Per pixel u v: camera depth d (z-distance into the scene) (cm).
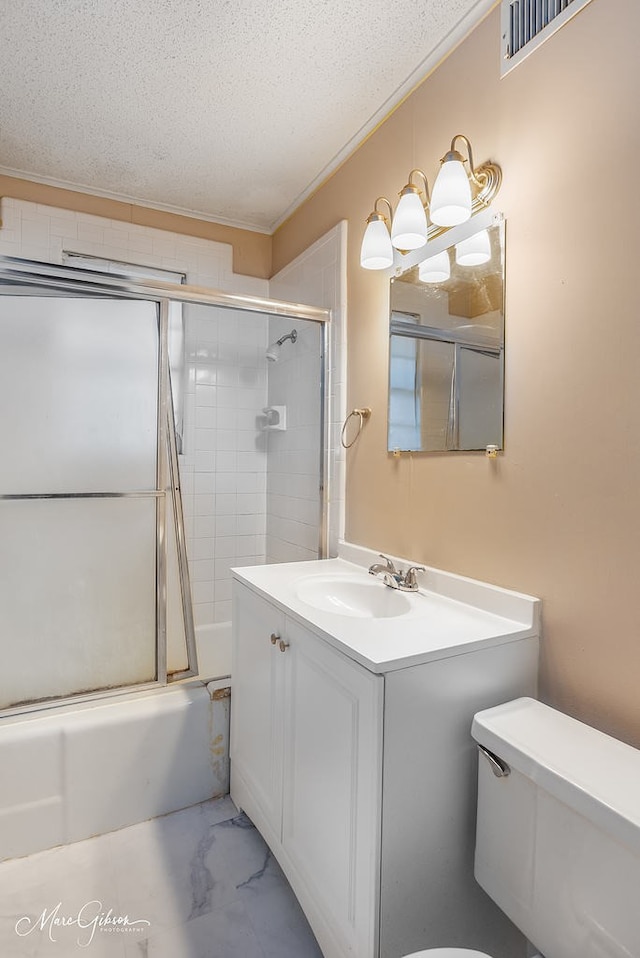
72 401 184
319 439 228
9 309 177
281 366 263
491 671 119
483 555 143
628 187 107
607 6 112
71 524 182
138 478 193
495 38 141
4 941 128
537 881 95
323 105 184
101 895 142
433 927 112
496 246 138
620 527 109
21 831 154
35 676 174
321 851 122
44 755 157
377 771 103
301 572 182
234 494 273
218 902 141
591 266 115
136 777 170
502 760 102
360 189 203
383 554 183
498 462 138
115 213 249
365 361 198
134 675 188
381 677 103
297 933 133
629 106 107
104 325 190
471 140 148
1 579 171
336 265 214
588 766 92
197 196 248
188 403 261
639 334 105
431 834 111
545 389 125
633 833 77
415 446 168
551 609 123
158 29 150
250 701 165
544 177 126
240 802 173
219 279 273
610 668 111
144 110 186
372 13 144
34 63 163
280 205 257
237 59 162
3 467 173
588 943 85
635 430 106
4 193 227
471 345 147
